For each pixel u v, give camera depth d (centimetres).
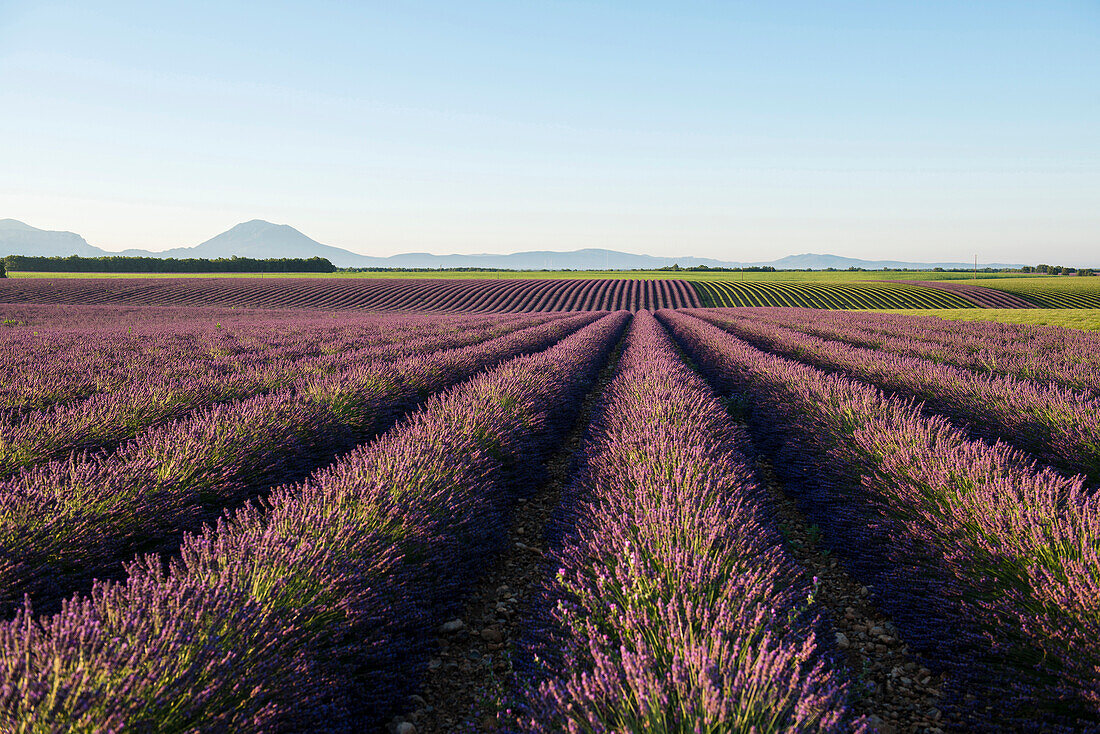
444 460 421
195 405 690
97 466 412
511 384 742
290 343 1535
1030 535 295
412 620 282
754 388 890
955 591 297
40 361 999
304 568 252
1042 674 248
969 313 3288
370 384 783
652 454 450
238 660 198
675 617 229
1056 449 547
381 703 241
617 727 183
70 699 160
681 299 6012
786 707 184
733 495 396
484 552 390
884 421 535
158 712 175
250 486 463
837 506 450
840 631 325
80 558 313
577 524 379
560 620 262
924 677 282
